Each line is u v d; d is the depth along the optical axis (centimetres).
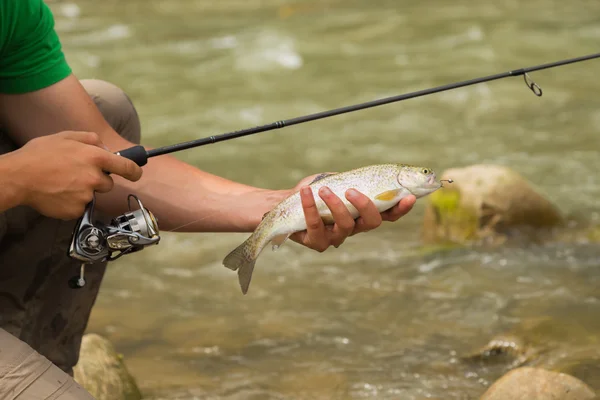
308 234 516
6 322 605
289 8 3466
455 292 1041
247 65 2606
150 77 2503
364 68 2498
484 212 1219
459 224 1225
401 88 2266
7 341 501
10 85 581
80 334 658
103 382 756
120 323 987
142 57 2758
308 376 828
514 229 1219
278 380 822
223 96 2266
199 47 2870
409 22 3095
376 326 948
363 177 528
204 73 2531
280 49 2766
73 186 499
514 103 2061
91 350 782
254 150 1788
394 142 1806
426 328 934
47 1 3734
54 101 586
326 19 3225
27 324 617
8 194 489
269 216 536
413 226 1316
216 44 2898
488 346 850
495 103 2067
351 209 523
